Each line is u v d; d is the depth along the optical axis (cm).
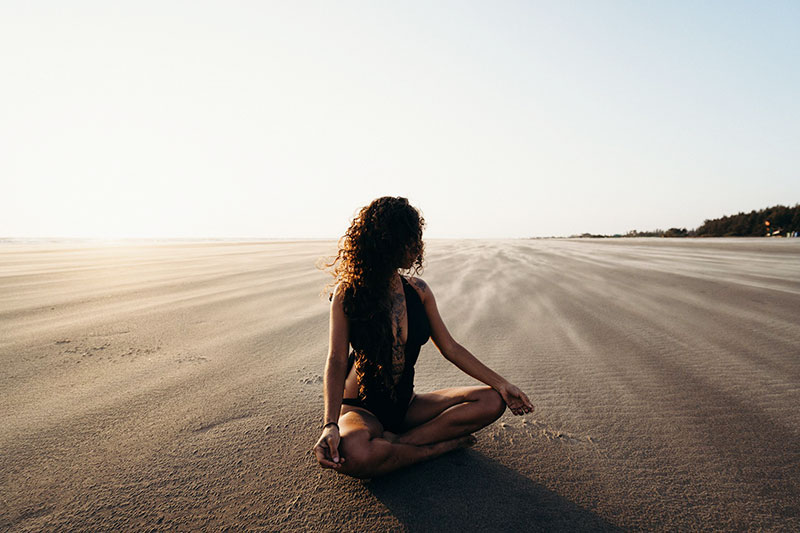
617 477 160
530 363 292
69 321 415
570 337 357
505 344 339
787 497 146
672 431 194
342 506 143
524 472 164
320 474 162
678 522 135
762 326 378
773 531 130
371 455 145
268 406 224
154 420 207
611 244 2194
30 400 230
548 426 201
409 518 137
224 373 274
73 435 191
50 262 1044
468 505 144
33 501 144
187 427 200
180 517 137
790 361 283
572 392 241
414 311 164
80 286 643
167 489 152
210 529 132
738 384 246
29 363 290
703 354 303
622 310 460
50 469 164
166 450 179
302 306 495
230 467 166
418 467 168
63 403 226
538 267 923
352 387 169
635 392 239
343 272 161
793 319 401
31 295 558
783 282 633
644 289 598
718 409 215
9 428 197
